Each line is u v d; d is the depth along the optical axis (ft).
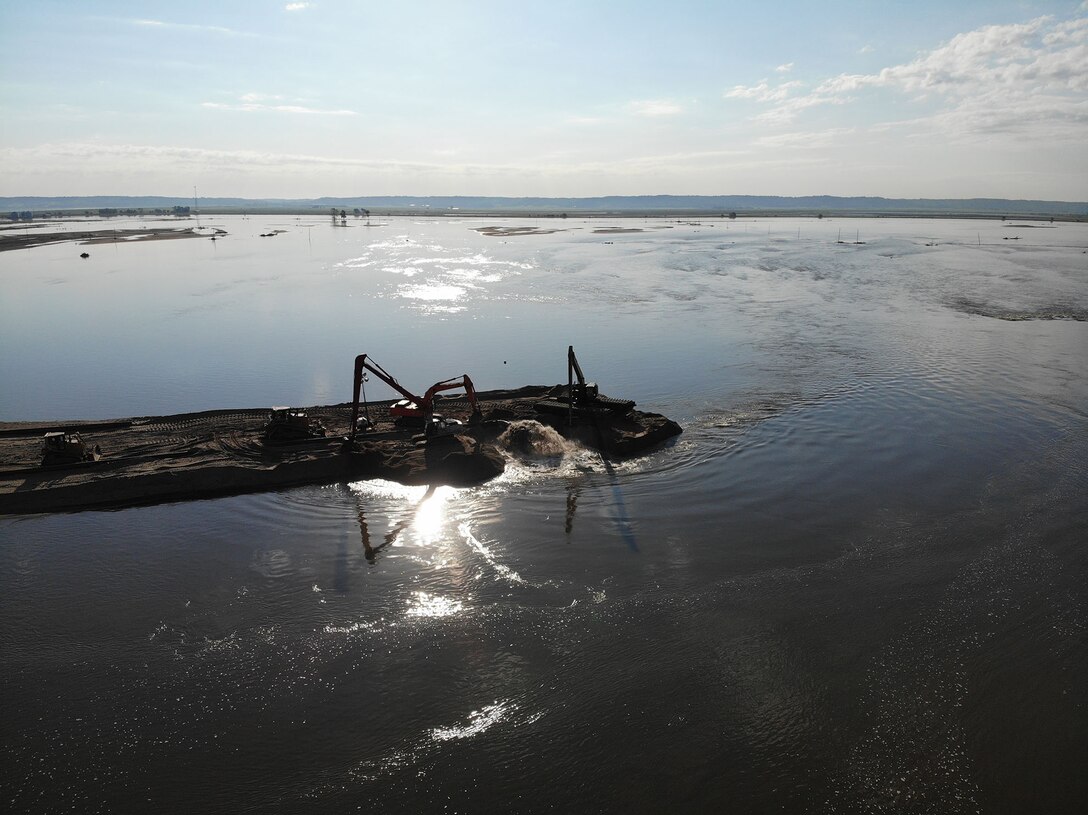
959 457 101.60
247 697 56.24
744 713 53.98
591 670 58.70
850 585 70.28
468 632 63.67
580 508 87.76
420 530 82.69
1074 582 70.03
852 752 50.47
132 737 52.44
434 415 112.16
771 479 95.50
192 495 91.61
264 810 46.37
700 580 71.41
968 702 54.80
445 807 46.39
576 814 45.91
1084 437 108.27
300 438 103.81
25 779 48.80
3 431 107.04
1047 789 47.29
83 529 82.94
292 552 77.92
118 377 152.15
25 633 64.03
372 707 55.06
